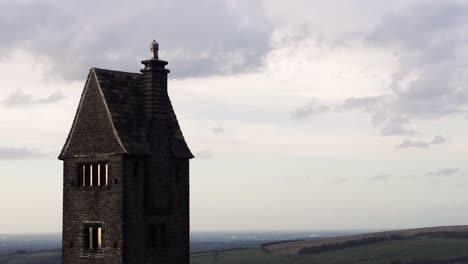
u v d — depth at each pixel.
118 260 56.94
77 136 60.50
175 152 61.31
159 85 60.56
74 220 59.91
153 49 60.81
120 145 57.38
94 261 58.31
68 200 60.44
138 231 57.88
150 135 59.31
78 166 60.22
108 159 58.16
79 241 59.38
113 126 58.19
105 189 58.19
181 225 61.12
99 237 58.56
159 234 59.44
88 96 60.47
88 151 59.50
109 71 60.91
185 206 61.62
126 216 57.16
